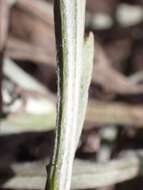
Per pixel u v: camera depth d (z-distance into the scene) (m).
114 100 0.11
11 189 0.09
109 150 0.10
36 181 0.08
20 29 0.14
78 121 0.05
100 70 0.11
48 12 0.14
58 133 0.05
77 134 0.05
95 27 0.14
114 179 0.08
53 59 0.12
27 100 0.09
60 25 0.05
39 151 0.10
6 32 0.11
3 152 0.11
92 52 0.05
